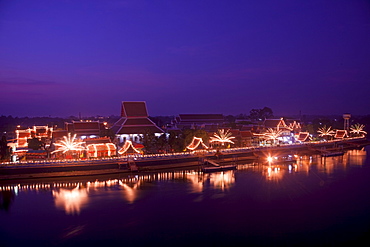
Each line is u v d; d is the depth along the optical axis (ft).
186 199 222.48
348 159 396.37
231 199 223.10
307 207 207.41
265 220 186.50
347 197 227.81
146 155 337.52
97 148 325.42
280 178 285.64
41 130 484.33
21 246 153.89
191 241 160.86
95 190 241.96
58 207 204.23
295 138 521.24
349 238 163.73
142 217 189.37
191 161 339.16
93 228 173.99
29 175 269.44
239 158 376.48
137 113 475.72
